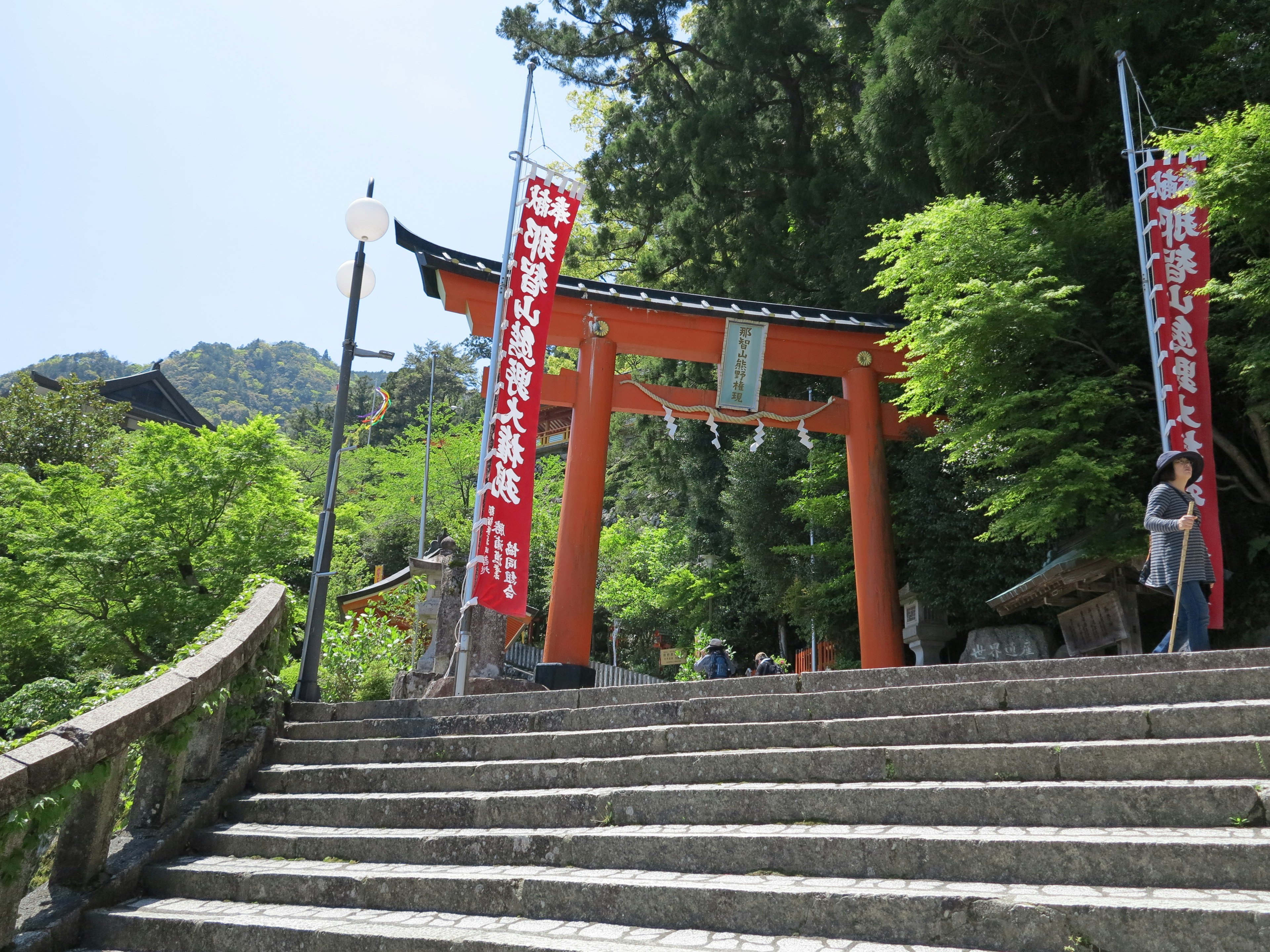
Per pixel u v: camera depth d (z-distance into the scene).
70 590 16.36
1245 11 13.34
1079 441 11.71
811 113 23.27
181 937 4.46
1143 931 2.94
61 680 14.60
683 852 4.20
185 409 41.72
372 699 13.00
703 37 24.16
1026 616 15.80
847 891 3.46
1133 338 12.48
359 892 4.61
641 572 31.33
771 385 21.17
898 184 16.16
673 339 15.14
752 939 3.44
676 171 22.73
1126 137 11.34
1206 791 3.64
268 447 17.70
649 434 26.52
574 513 13.70
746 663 26.16
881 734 4.92
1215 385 12.26
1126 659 5.14
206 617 16.19
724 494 23.11
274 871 4.93
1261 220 9.49
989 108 14.37
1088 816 3.81
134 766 6.96
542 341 10.41
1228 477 11.59
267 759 7.06
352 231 9.87
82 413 27.44
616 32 24.81
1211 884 3.20
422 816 5.44
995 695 5.04
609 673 23.83
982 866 3.56
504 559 9.64
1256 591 12.12
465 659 9.27
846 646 19.30
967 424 13.15
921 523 16.22
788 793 4.43
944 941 3.21
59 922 4.68
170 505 16.89
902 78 15.11
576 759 5.49
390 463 38.25
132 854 5.41
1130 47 13.43
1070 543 12.09
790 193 20.61
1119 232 12.34
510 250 10.50
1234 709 4.20
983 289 10.95
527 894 4.15
